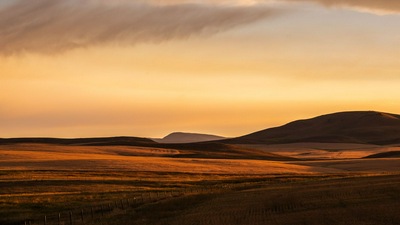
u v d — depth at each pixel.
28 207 49.94
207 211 40.16
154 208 44.88
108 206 48.62
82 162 105.00
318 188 51.44
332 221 31.14
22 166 97.00
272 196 47.34
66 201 53.34
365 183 52.88
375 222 29.83
